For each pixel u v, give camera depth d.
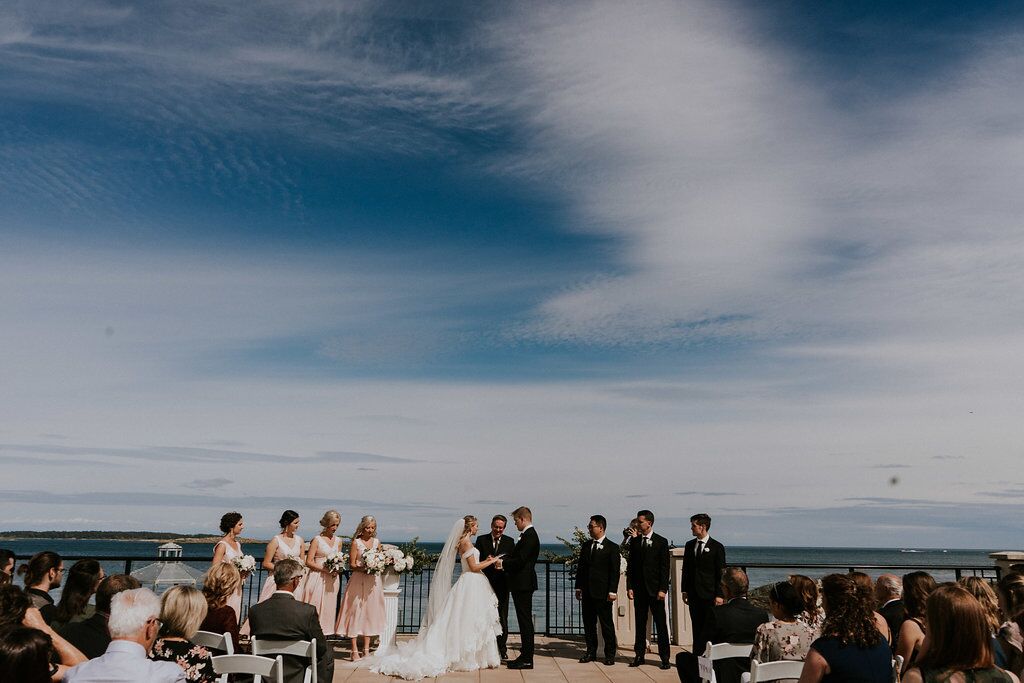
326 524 9.23
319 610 8.95
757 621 5.28
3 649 2.78
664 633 8.65
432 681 8.02
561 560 11.42
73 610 5.11
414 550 10.12
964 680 2.90
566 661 9.15
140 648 3.58
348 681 8.00
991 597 4.54
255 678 4.91
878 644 3.37
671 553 10.49
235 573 5.45
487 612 8.83
